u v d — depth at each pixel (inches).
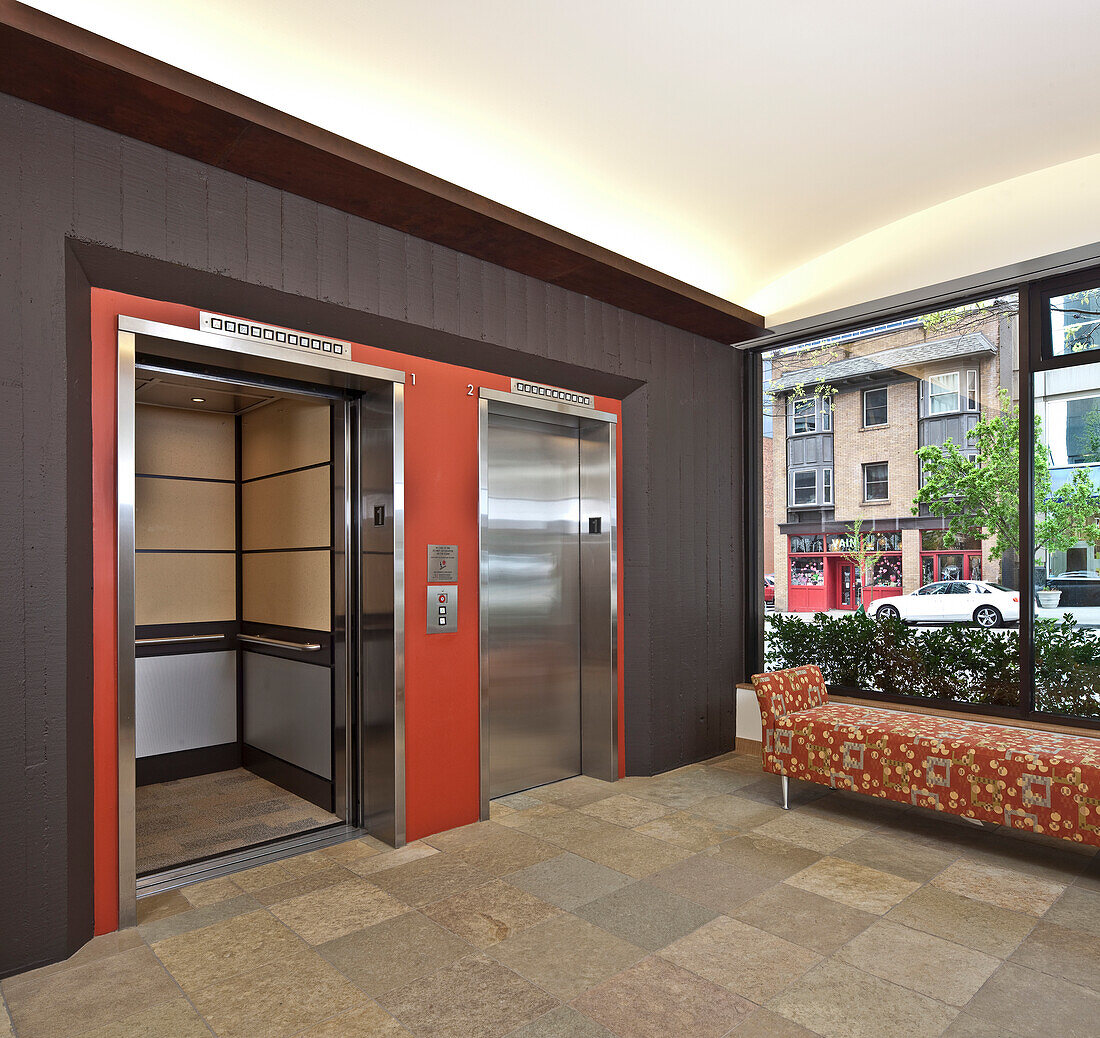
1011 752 147.7
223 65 125.6
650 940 118.0
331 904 130.5
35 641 110.0
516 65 131.0
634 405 209.9
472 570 173.5
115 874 122.2
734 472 240.8
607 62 131.5
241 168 129.4
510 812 178.9
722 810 180.4
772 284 232.7
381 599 161.6
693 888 137.0
